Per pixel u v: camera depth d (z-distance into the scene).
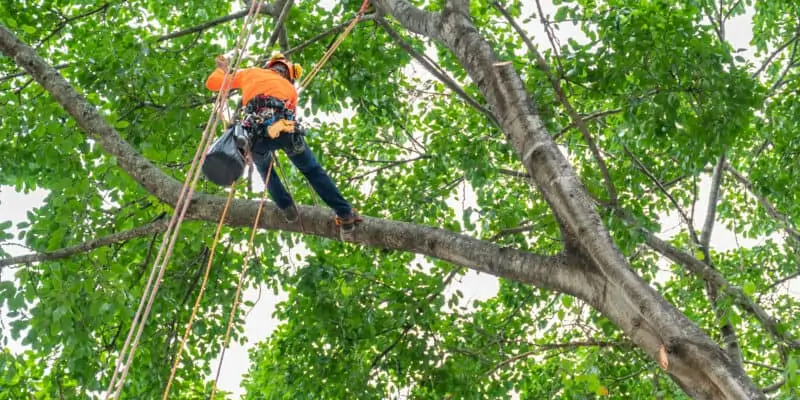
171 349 10.07
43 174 9.52
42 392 9.02
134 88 8.94
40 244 7.94
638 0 8.45
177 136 9.21
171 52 9.88
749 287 5.58
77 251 7.03
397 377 9.37
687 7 8.50
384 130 11.38
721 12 9.52
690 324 4.61
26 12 9.87
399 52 10.03
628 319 4.80
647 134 8.12
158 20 11.33
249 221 6.00
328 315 9.09
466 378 8.95
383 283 9.73
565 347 8.48
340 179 11.35
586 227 4.95
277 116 5.06
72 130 7.59
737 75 7.84
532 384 10.38
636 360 9.54
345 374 9.32
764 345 9.84
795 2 10.56
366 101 10.26
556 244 9.66
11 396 9.03
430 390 8.98
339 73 9.70
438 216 10.93
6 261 6.95
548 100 8.12
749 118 7.90
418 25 6.39
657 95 7.78
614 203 7.46
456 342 9.77
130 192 9.20
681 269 8.85
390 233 5.80
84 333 8.03
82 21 10.69
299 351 10.03
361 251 10.23
